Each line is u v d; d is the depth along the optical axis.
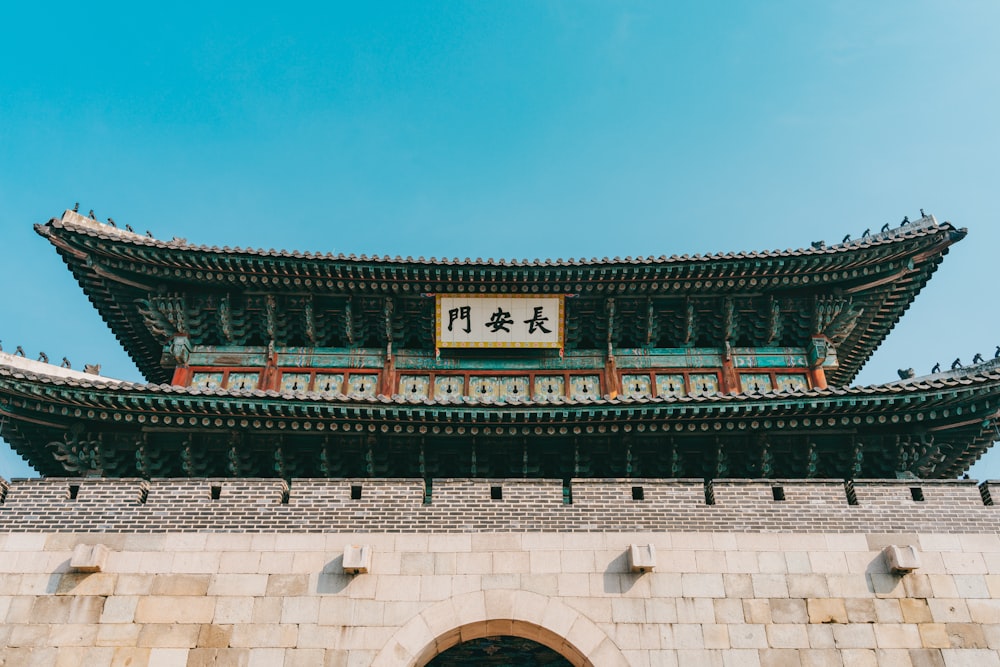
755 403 19.41
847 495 18.84
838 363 27.95
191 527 18.00
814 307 25.31
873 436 20.92
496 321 25.47
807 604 16.73
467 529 17.98
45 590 16.86
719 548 17.47
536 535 17.62
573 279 24.80
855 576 17.09
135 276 25.02
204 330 25.56
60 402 19.64
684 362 25.31
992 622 16.55
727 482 18.77
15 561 17.25
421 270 24.58
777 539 17.64
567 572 17.08
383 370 25.14
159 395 19.41
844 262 24.19
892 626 16.48
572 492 18.64
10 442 21.88
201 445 20.75
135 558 17.27
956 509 18.41
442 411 19.45
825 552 17.44
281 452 20.66
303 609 16.64
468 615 16.53
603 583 16.95
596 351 25.61
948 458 21.97
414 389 24.91
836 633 16.41
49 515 18.11
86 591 16.84
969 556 17.39
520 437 20.53
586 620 16.50
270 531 17.89
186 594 16.83
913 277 25.12
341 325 25.62
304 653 16.16
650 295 25.36
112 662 16.03
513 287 25.27
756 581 17.02
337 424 19.97
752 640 16.33
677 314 25.61
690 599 16.77
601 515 18.28
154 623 16.48
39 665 15.98
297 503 18.38
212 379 24.80
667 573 17.06
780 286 25.09
